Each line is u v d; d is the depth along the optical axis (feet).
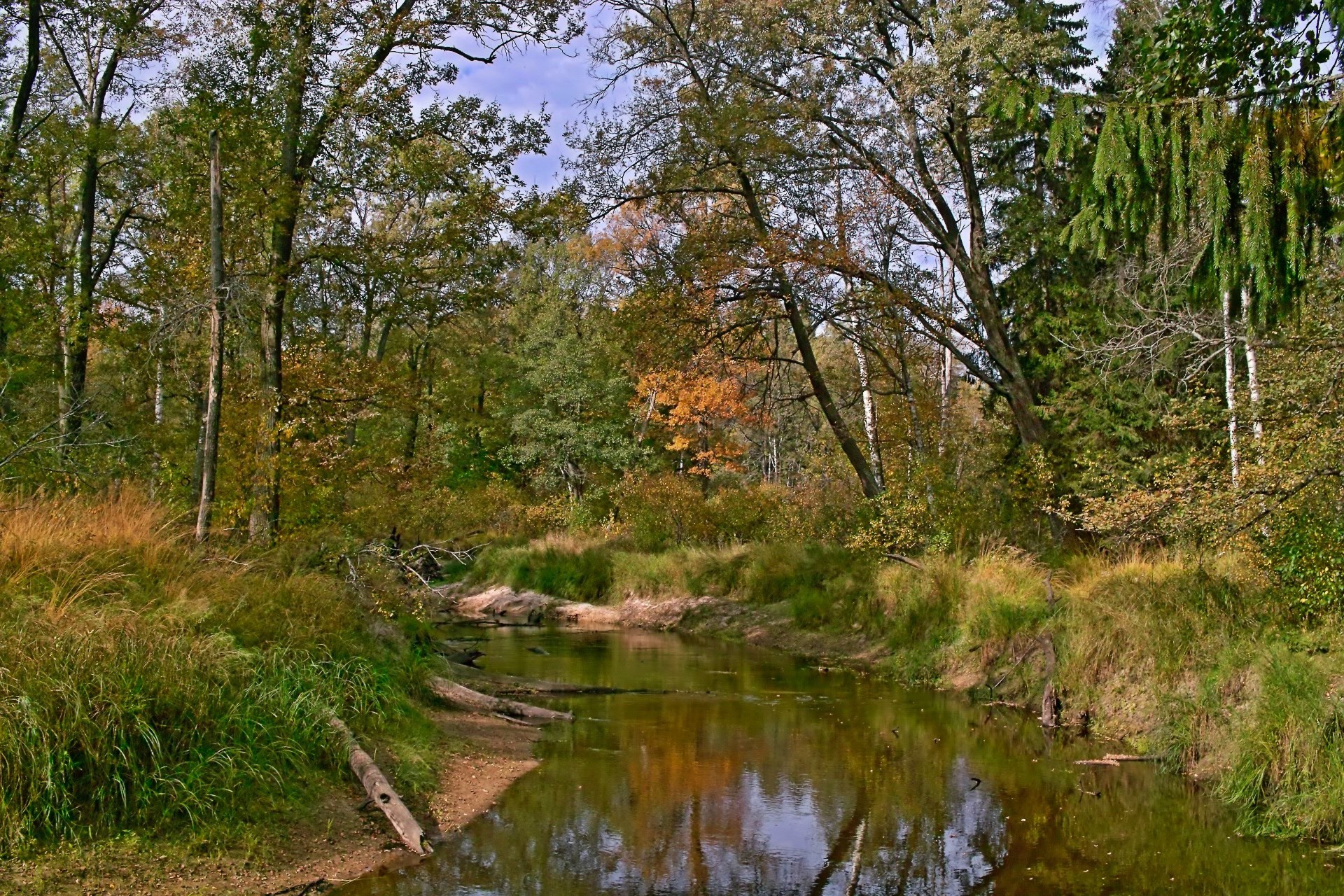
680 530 81.46
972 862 21.68
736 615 63.52
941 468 57.36
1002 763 29.84
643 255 60.64
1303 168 19.48
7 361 51.01
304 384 42.24
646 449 112.37
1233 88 19.97
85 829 18.45
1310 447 26.45
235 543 32.96
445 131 43.50
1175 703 29.99
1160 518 30.58
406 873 20.31
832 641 53.72
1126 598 35.50
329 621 28.78
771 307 60.13
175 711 20.75
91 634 20.65
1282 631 29.12
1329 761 23.25
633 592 72.95
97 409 49.49
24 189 54.49
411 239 42.63
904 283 60.85
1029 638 39.70
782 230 56.95
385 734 26.96
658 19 59.62
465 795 25.68
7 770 17.98
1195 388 37.17
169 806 19.47
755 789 27.12
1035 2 59.06
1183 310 44.01
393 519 41.04
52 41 57.57
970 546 52.65
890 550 55.93
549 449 111.65
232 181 39.11
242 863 19.20
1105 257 22.40
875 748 31.78
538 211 43.91
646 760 30.12
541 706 38.55
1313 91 19.35
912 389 73.87
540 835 23.06
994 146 66.08
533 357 120.37
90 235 56.29
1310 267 21.72
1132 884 20.33
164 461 48.32
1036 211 63.41
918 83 52.34
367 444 44.73
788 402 67.87
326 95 41.24
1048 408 61.16
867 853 22.26
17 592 22.71
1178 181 19.98
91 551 26.12
